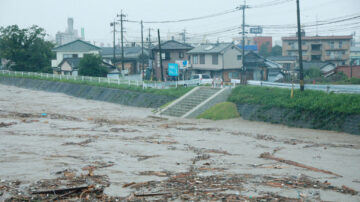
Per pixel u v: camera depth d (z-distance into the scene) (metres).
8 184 9.68
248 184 9.89
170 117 28.16
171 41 63.69
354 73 47.72
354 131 20.03
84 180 10.20
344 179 10.77
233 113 27.42
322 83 40.72
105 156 13.88
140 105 35.25
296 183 10.03
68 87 48.53
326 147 16.70
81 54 70.12
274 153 15.16
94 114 29.53
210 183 9.97
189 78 58.47
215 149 15.90
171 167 12.09
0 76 64.94
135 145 16.52
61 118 26.11
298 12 25.45
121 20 55.19
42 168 11.55
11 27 64.94
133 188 9.48
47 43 70.50
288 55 79.31
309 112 22.83
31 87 55.44
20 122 23.25
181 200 8.54
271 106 25.33
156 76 61.91
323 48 76.12
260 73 56.75
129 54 79.31
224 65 53.19
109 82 43.62
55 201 8.52
